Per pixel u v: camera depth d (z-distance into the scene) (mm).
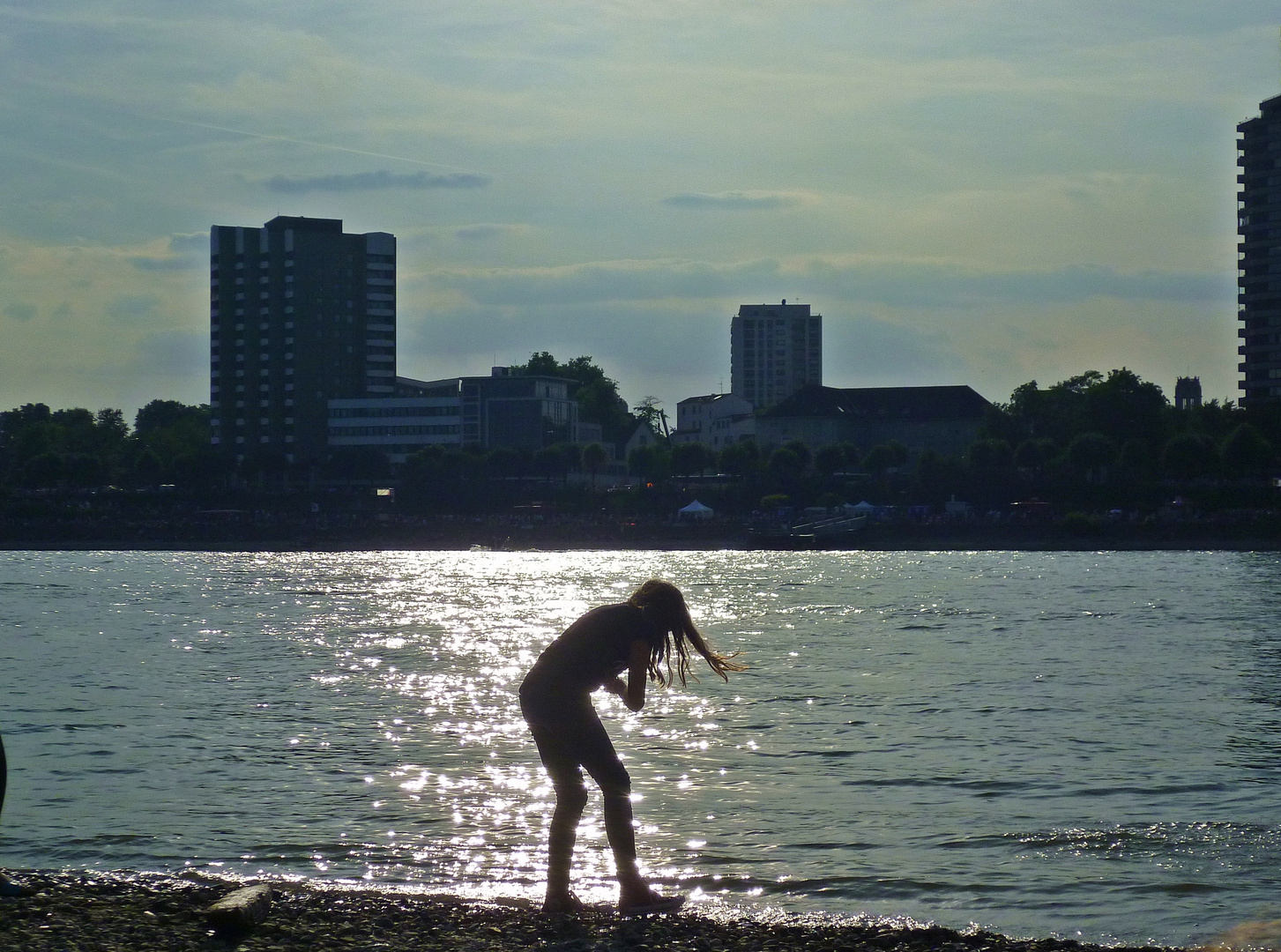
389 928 13016
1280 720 27172
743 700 30438
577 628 13688
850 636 50656
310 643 48781
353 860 16078
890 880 15180
